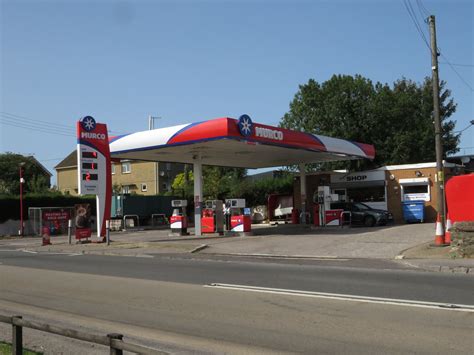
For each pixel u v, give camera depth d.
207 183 48.12
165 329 7.60
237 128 21.86
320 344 6.52
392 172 33.09
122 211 41.81
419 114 47.12
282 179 44.09
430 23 17.38
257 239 22.53
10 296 10.68
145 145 24.69
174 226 28.25
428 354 5.95
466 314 7.83
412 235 20.22
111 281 12.27
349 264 14.62
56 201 40.16
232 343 6.74
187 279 12.31
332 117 42.97
